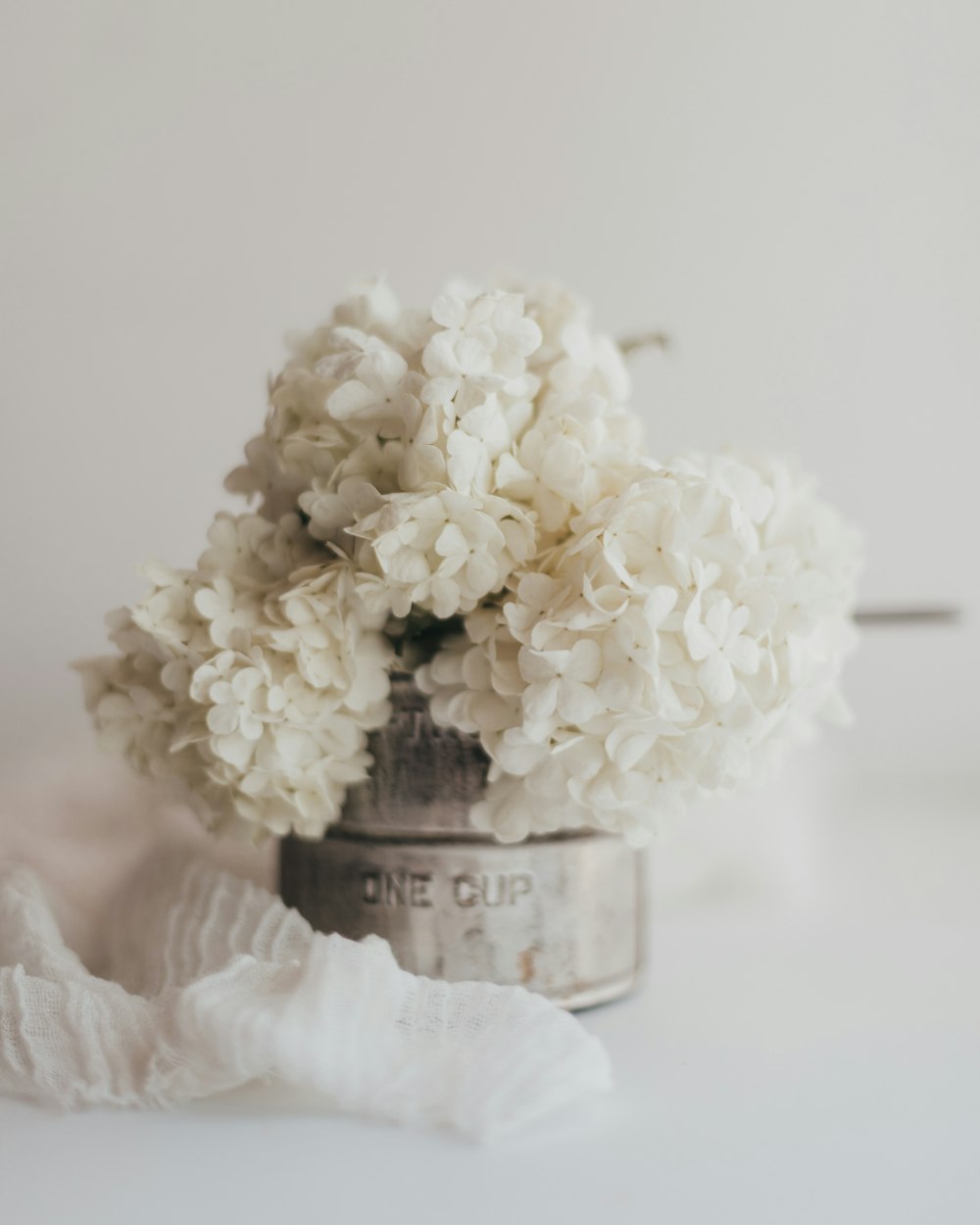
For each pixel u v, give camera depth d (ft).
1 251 1.92
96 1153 1.16
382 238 2.01
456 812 1.31
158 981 1.31
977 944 1.56
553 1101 1.18
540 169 2.04
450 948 1.32
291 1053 1.16
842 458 2.14
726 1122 1.20
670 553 1.20
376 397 1.25
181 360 1.96
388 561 1.22
